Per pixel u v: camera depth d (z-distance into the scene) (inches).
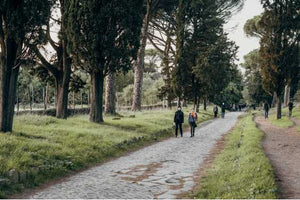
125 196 308.2
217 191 304.3
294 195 274.2
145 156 541.0
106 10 760.3
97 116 844.6
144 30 1368.1
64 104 855.7
